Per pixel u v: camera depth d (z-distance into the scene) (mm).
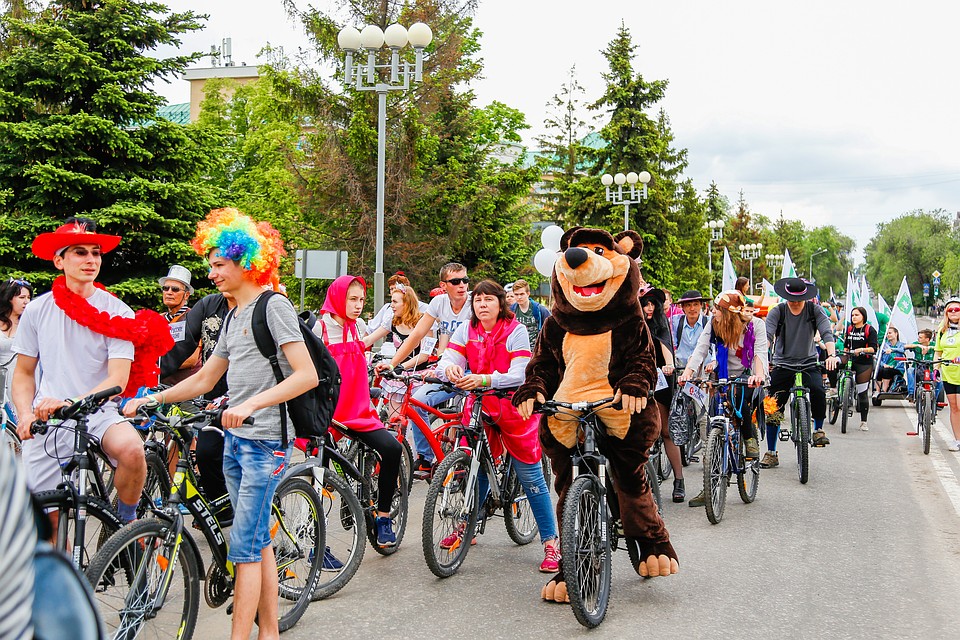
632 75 40125
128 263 16984
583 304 4895
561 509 5113
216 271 3980
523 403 4957
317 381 3949
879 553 6117
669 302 11180
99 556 3459
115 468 4227
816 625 4645
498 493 5871
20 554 1400
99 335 4293
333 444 5574
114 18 16844
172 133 16938
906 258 113500
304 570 4676
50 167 15391
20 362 4355
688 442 9484
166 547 3826
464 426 5660
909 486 8648
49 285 15703
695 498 7688
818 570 5680
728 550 6180
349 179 23719
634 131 40219
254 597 3910
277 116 26594
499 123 32969
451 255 26047
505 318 5652
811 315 9016
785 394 9234
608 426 4953
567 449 5109
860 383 13148
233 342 4004
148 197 16531
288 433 3988
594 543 4727
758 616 4781
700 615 4789
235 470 4000
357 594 5129
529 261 32000
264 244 3980
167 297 7059
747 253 67938
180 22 17562
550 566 5484
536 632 4516
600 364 4957
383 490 5773
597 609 4660
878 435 12586
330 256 13180
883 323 18391
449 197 25953
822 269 126438
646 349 4926
